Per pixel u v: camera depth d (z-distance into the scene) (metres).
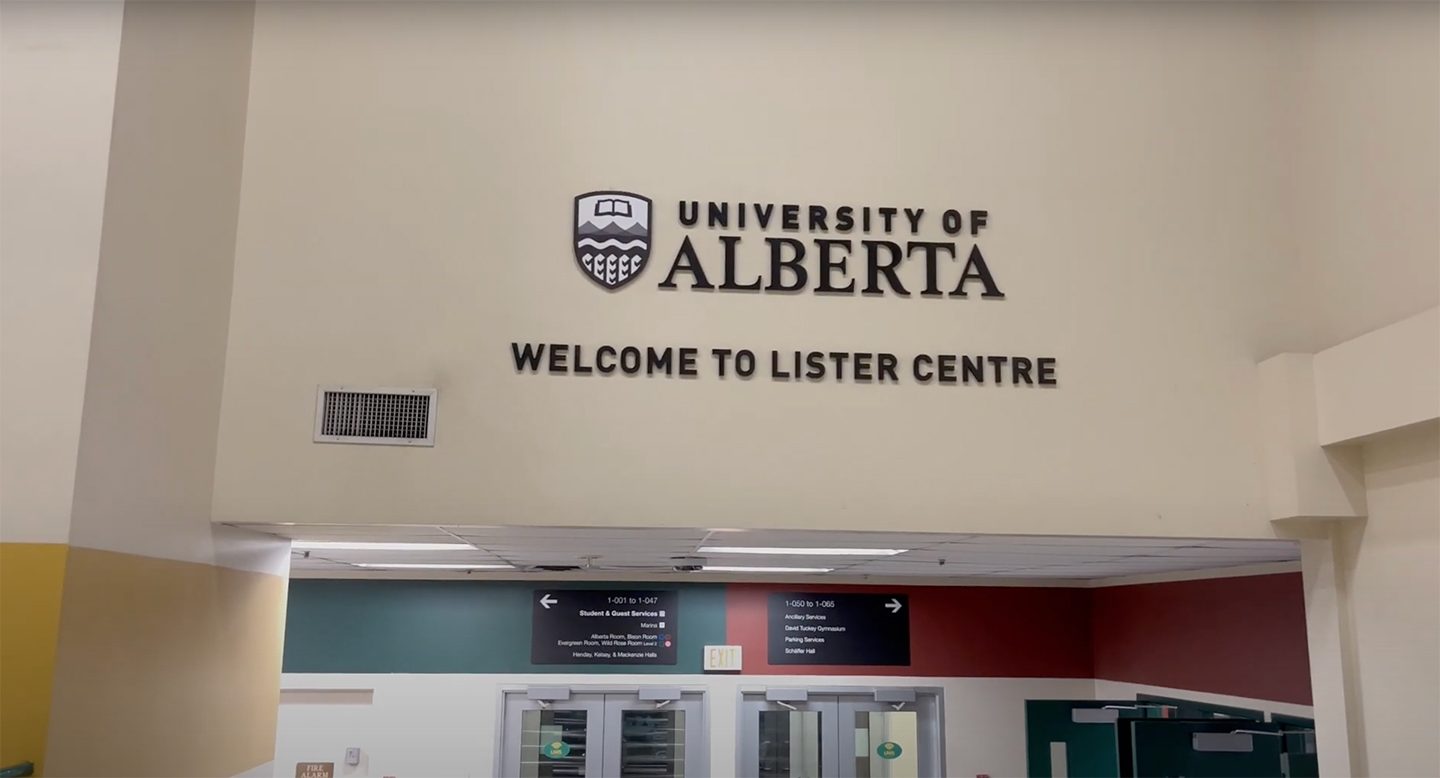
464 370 3.89
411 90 4.08
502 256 3.98
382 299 3.91
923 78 4.31
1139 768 5.02
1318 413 4.06
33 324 2.88
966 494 3.99
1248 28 4.48
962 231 4.20
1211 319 4.23
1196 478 4.11
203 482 3.64
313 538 4.52
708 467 3.90
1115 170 4.31
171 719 3.40
